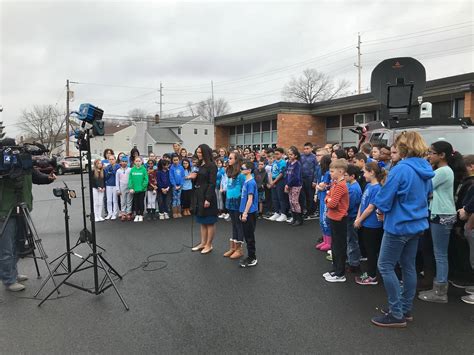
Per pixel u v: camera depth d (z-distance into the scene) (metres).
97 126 4.23
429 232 4.32
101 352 3.16
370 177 4.45
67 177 27.19
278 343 3.26
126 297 4.33
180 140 51.47
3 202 4.51
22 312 3.96
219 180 9.66
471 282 4.42
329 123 18.28
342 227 4.70
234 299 4.23
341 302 4.12
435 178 3.93
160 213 9.48
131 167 9.48
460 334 3.37
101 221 9.23
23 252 4.70
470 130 5.75
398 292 3.47
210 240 6.22
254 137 22.16
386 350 3.12
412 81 6.80
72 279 4.97
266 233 7.56
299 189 8.16
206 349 3.18
